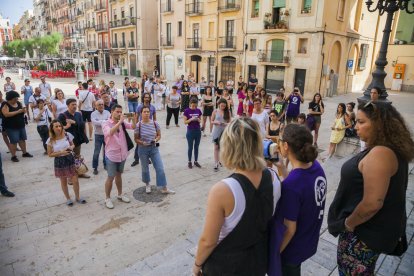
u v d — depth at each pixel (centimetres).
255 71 2367
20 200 542
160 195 566
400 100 1945
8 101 707
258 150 155
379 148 166
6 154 801
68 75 3591
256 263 163
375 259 187
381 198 162
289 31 2052
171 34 3162
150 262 337
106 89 1180
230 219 151
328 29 1939
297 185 172
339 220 189
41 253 396
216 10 2564
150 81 1467
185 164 737
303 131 176
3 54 8388
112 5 4094
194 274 170
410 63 2511
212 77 2777
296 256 185
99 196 559
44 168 700
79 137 625
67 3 5603
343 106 749
